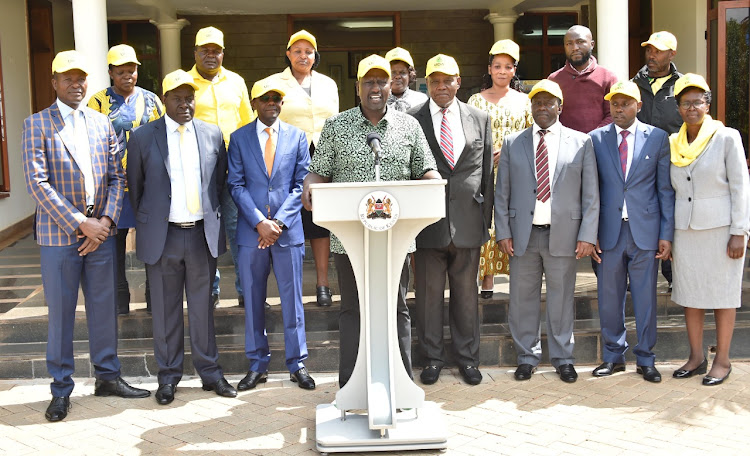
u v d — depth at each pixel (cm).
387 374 378
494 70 533
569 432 389
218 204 458
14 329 520
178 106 437
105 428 405
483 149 471
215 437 391
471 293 475
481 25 1138
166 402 441
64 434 398
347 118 407
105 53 701
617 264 478
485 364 508
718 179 457
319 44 1143
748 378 476
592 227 468
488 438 384
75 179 428
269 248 464
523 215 475
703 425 397
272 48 1132
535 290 483
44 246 429
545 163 473
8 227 882
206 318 455
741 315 541
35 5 977
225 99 518
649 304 475
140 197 450
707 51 770
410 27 1134
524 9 1127
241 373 498
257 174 460
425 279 473
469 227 465
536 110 470
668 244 471
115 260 450
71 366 436
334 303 545
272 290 598
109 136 447
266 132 467
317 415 397
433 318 477
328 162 411
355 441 365
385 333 379
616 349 487
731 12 720
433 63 456
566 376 471
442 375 491
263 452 371
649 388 458
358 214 350
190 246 445
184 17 1116
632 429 392
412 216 351
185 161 446
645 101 536
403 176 407
